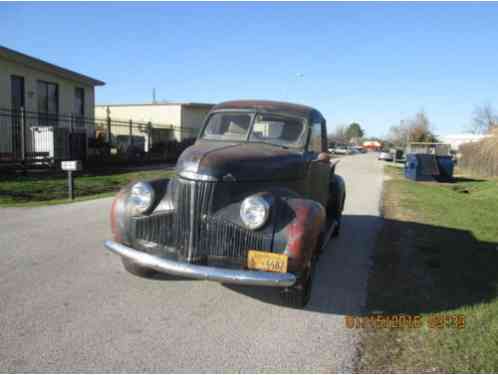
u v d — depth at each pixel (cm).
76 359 299
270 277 336
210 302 413
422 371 301
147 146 2631
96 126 2777
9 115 1483
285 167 422
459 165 3388
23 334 331
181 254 374
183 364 300
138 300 409
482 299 438
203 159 374
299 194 452
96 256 539
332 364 309
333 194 688
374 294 454
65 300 400
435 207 1113
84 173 1503
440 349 332
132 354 310
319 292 457
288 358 316
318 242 402
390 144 9525
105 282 452
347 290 466
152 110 3312
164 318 373
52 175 1363
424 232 772
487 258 595
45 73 1895
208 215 365
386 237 729
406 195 1391
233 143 490
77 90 2169
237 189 376
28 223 711
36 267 488
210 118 528
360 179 2034
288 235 354
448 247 656
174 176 395
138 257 368
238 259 362
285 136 500
